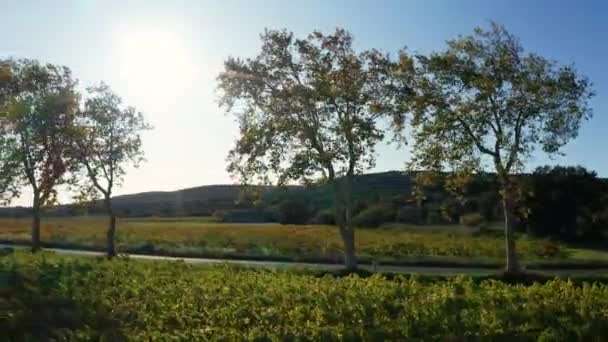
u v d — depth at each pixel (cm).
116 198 13612
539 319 1109
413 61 3650
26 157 5125
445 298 1195
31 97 5088
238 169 3853
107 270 2017
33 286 1691
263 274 1872
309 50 3825
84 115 5106
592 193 6606
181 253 5209
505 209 3631
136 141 5172
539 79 3491
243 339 1082
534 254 5162
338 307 1199
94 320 1290
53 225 8750
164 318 1237
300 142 3803
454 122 3588
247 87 3834
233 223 9106
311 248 5519
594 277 3266
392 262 4525
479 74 3525
